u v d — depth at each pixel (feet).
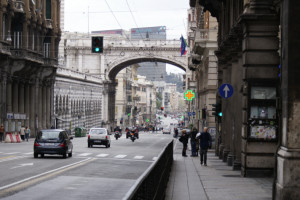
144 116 640.58
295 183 38.93
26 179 55.42
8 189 46.78
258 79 60.95
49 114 226.58
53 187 49.37
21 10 178.19
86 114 314.76
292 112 39.70
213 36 146.51
